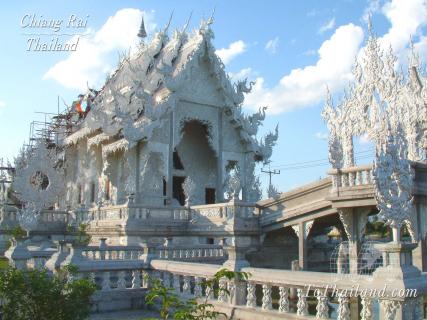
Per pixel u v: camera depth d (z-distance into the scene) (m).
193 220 26.89
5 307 8.34
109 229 26.50
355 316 9.56
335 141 19.94
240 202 24.64
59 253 13.45
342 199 18.94
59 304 8.59
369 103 27.69
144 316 12.44
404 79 26.20
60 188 34.41
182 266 12.73
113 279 14.72
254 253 23.73
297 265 18.50
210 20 34.88
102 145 36.44
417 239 17.30
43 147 34.09
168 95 32.41
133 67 38.44
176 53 37.16
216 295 11.95
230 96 35.56
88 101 44.25
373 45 28.25
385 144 7.96
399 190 7.95
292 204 22.86
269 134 37.78
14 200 37.06
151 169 33.06
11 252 14.36
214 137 35.38
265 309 10.23
